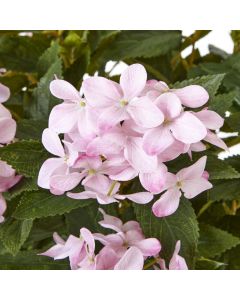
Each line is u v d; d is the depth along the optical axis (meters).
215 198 0.55
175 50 0.66
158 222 0.50
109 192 0.48
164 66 0.66
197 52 0.69
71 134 0.48
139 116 0.45
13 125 0.51
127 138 0.46
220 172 0.49
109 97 0.46
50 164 0.49
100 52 0.65
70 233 0.54
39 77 0.62
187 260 0.50
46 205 0.51
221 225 0.60
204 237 0.55
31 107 0.58
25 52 0.67
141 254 0.48
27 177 0.52
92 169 0.48
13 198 0.54
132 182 0.54
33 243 0.61
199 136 0.45
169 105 0.46
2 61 0.67
